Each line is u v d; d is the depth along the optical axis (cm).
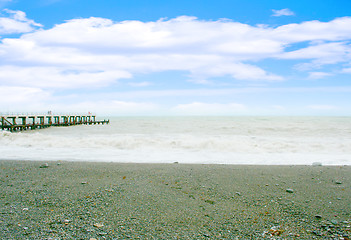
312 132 3266
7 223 456
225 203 592
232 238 418
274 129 3788
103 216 499
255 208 561
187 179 805
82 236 412
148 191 668
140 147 1716
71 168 974
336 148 1667
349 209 552
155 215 511
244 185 746
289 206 572
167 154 1488
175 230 444
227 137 2445
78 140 1867
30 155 1394
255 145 1741
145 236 418
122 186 711
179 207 559
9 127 3866
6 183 741
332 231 443
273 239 415
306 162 1241
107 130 3975
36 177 820
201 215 516
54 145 1755
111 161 1234
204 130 3712
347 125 4650
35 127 4375
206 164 1113
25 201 580
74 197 611
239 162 1239
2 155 1382
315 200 614
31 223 459
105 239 404
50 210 525
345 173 915
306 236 426
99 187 698
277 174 895
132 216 502
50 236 409
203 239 412
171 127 4438
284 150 1627
